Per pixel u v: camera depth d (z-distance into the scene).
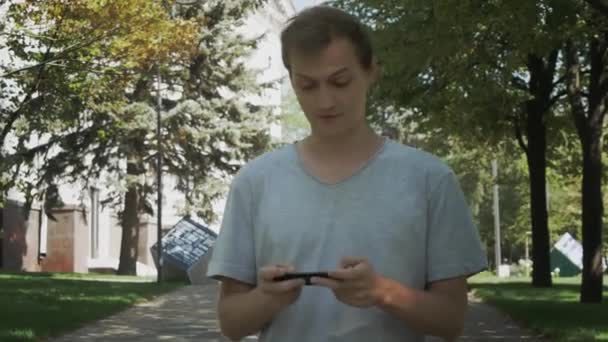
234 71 35.94
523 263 52.59
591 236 19.56
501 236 60.31
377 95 22.58
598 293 19.59
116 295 21.97
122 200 39.00
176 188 36.12
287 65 2.98
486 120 25.34
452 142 32.28
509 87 22.89
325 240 2.98
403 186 3.02
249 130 35.62
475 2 14.59
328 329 2.96
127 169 36.00
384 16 18.59
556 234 56.56
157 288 25.75
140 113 33.66
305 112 2.99
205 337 14.45
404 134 33.25
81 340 13.84
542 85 25.73
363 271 2.77
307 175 3.05
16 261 39.44
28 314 16.00
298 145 3.13
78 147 34.25
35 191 33.94
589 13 16.27
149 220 49.47
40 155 33.78
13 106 21.38
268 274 2.81
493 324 16.17
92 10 18.81
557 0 13.68
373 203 3.00
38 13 18.91
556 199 50.78
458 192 3.09
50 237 42.53
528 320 15.68
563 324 14.61
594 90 19.44
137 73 22.55
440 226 3.05
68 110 22.02
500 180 41.66
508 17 14.49
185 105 34.28
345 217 2.99
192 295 24.00
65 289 23.44
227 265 3.09
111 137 33.84
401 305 2.85
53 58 19.23
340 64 2.90
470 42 16.42
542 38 15.64
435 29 15.64
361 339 2.95
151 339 14.14
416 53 16.03
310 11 2.96
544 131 26.31
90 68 19.72
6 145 33.44
